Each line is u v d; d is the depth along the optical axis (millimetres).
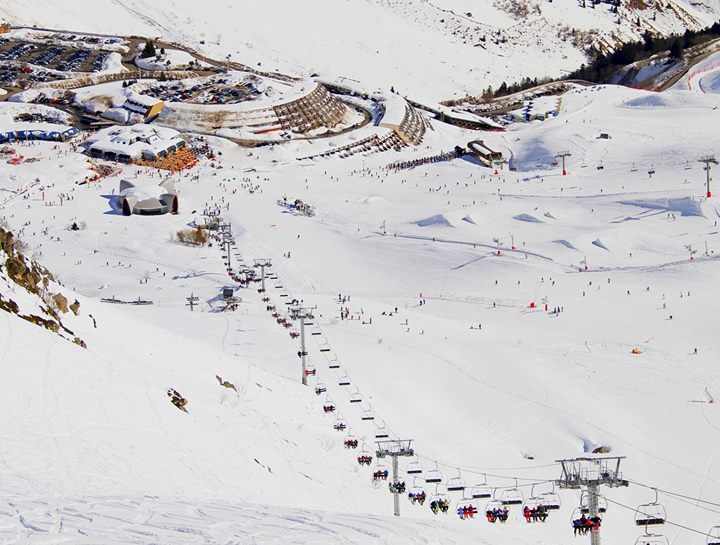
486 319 125062
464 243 163125
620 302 129250
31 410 41875
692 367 102812
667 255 152500
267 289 140125
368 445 72562
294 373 91375
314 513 29328
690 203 173375
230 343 100938
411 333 111000
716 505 71375
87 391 46000
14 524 26172
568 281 140875
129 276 148500
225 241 164750
